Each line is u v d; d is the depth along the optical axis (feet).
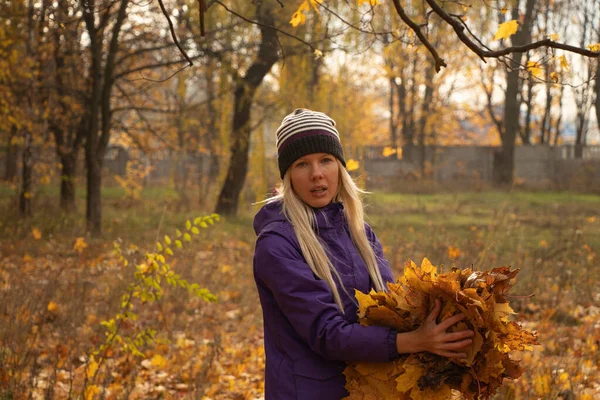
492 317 6.48
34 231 32.63
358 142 52.44
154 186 94.43
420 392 6.60
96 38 39.24
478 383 6.56
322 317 6.86
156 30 39.83
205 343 19.04
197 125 57.26
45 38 39.45
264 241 7.31
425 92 102.06
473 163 107.65
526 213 52.24
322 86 50.57
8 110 40.78
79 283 22.65
